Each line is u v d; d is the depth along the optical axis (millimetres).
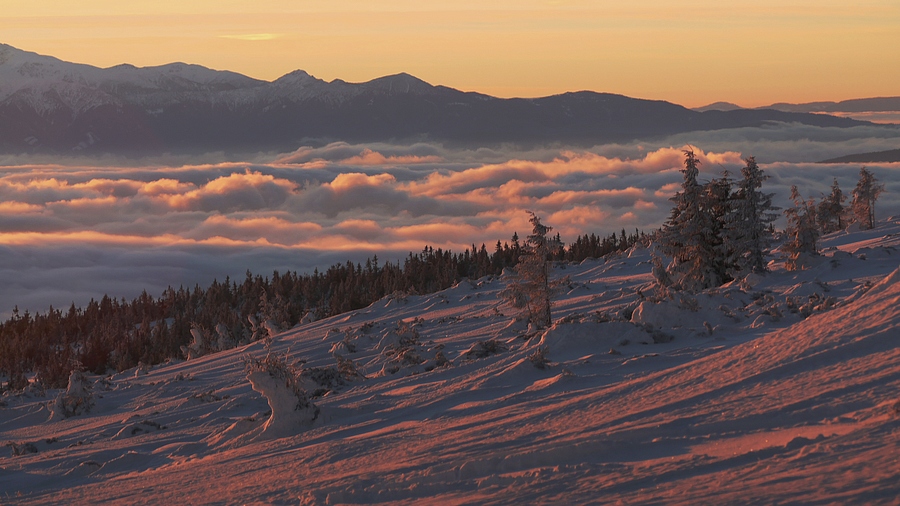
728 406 16234
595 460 13609
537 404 22828
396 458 17797
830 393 15211
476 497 11961
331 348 71500
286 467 19750
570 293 77188
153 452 29438
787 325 34438
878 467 9867
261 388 27891
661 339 35094
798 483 9844
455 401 27328
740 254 60375
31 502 20844
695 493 10250
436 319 76312
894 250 61625
